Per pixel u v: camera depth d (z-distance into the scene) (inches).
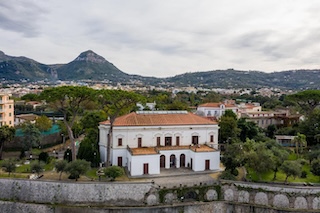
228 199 2203.5
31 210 2033.7
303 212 2036.2
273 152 2610.7
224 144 3425.2
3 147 3110.2
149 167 2415.1
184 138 2741.1
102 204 2068.2
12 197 2102.6
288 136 3607.3
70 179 2220.7
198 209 2106.3
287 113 5064.0
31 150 3203.7
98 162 2578.7
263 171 2340.1
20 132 3467.0
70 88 2455.7
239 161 2400.3
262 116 4709.6
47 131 3892.7
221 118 3631.9
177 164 2628.0
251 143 2647.6
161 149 2581.2
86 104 2832.2
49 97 2395.4
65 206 2028.8
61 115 5895.7
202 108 5393.7
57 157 2984.7
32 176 2222.0
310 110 3892.7
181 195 2137.1
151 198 2096.5
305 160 2696.9
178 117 2827.3
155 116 2783.0
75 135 3939.5
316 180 2390.5
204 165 2556.6
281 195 2123.5
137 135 2605.8
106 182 2095.2
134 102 2620.6
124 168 2549.2
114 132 2549.2
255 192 2171.5
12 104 4121.6
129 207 2031.3
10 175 2258.9
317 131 3284.9
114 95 2504.9
